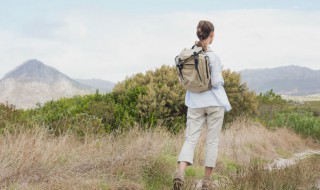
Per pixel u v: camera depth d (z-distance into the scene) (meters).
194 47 5.46
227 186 6.04
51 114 10.89
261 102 20.12
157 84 12.73
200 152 8.23
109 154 6.57
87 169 5.80
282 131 14.96
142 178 5.93
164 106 12.18
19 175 5.17
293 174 7.04
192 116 5.61
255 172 6.57
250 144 11.50
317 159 9.61
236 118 14.70
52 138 8.04
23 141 6.43
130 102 12.43
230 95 14.74
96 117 10.61
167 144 8.50
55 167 5.55
